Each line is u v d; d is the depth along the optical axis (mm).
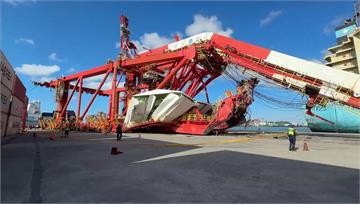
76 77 59938
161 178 9008
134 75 54750
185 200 6594
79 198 6762
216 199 6676
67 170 10430
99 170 10422
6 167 11062
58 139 28297
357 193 7227
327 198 6781
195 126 38031
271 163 12070
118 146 20266
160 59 43938
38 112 123875
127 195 7023
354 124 53062
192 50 40281
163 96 39344
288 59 32438
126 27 60656
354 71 71375
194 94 46531
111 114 47938
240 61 36219
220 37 39094
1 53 23469
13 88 30625
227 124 36531
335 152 16203
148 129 43250
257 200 6602
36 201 6508
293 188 7730
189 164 11820
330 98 29625
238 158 13625
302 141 25688
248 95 34500
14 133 35531
